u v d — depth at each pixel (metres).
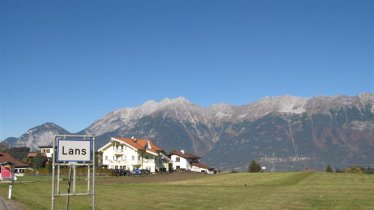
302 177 69.44
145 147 114.25
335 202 33.78
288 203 33.38
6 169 43.03
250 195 40.75
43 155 125.12
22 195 40.47
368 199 35.97
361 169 90.06
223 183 64.94
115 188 51.09
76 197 37.97
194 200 36.19
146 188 51.50
